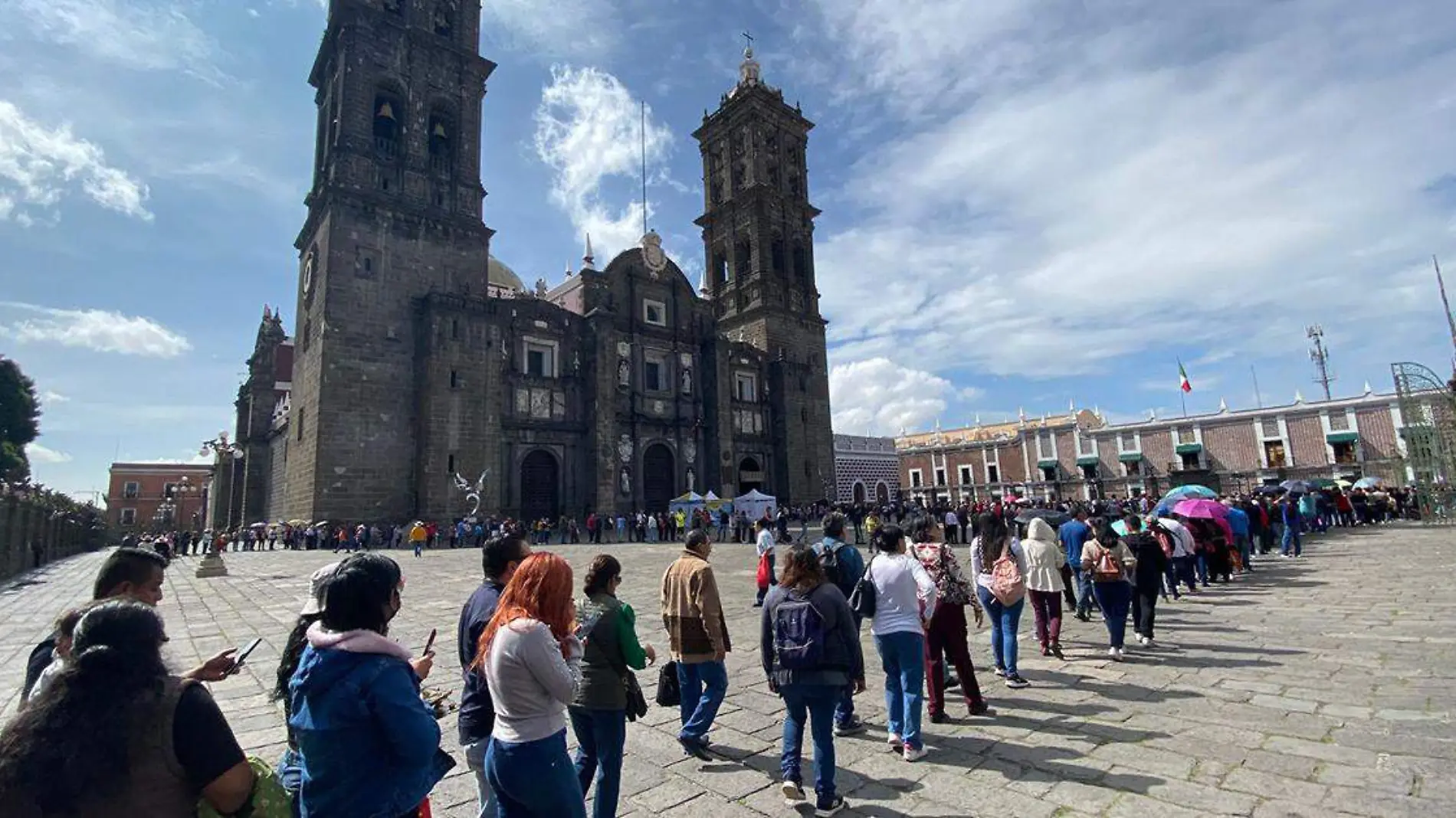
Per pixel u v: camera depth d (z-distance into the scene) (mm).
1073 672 10172
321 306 43062
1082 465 83688
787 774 6121
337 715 3443
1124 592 10719
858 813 6012
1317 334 78000
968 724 8148
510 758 4215
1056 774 6617
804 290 73062
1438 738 6910
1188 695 8734
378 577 3822
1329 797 5855
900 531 7680
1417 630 11477
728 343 62281
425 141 48188
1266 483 72812
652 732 8359
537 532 45000
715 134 75750
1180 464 77875
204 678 4195
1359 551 24547
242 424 70938
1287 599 15320
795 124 75938
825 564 9266
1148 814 5758
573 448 52188
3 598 23938
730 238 72500
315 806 3436
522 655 4281
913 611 7367
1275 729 7422
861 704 9266
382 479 42625
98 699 2777
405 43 48031
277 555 35969
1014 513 31500
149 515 115312
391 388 43781
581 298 56438
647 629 14438
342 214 43375
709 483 59375
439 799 6570
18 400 65562
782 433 65938
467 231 48656
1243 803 5844
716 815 6121
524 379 50250
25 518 39250
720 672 7523
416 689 3762
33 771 2633
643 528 47281
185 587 23297
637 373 57125
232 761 3057
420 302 45625
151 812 2811
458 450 44500
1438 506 35656
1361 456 68000
